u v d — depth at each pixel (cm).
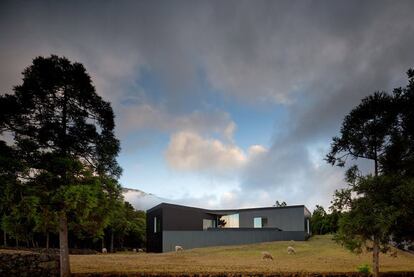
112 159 1744
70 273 1605
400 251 2869
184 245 3697
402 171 1579
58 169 1473
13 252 1783
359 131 1808
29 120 1612
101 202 1536
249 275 1775
